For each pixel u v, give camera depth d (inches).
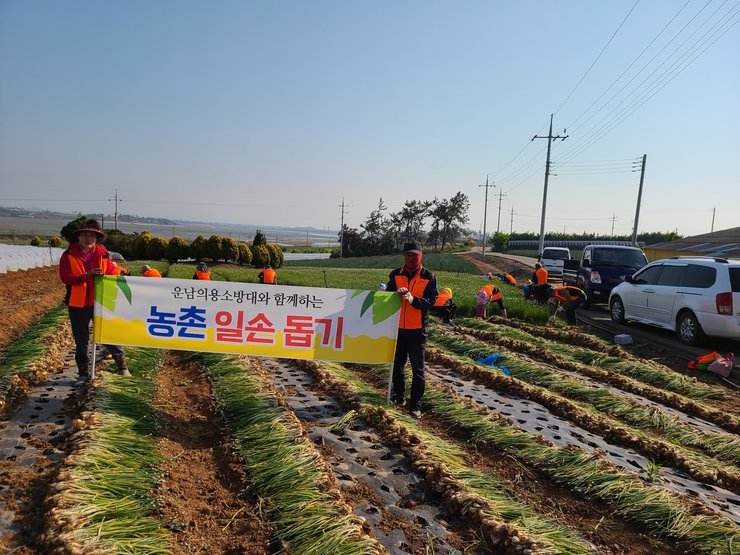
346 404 246.8
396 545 141.6
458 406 242.1
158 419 211.9
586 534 153.3
